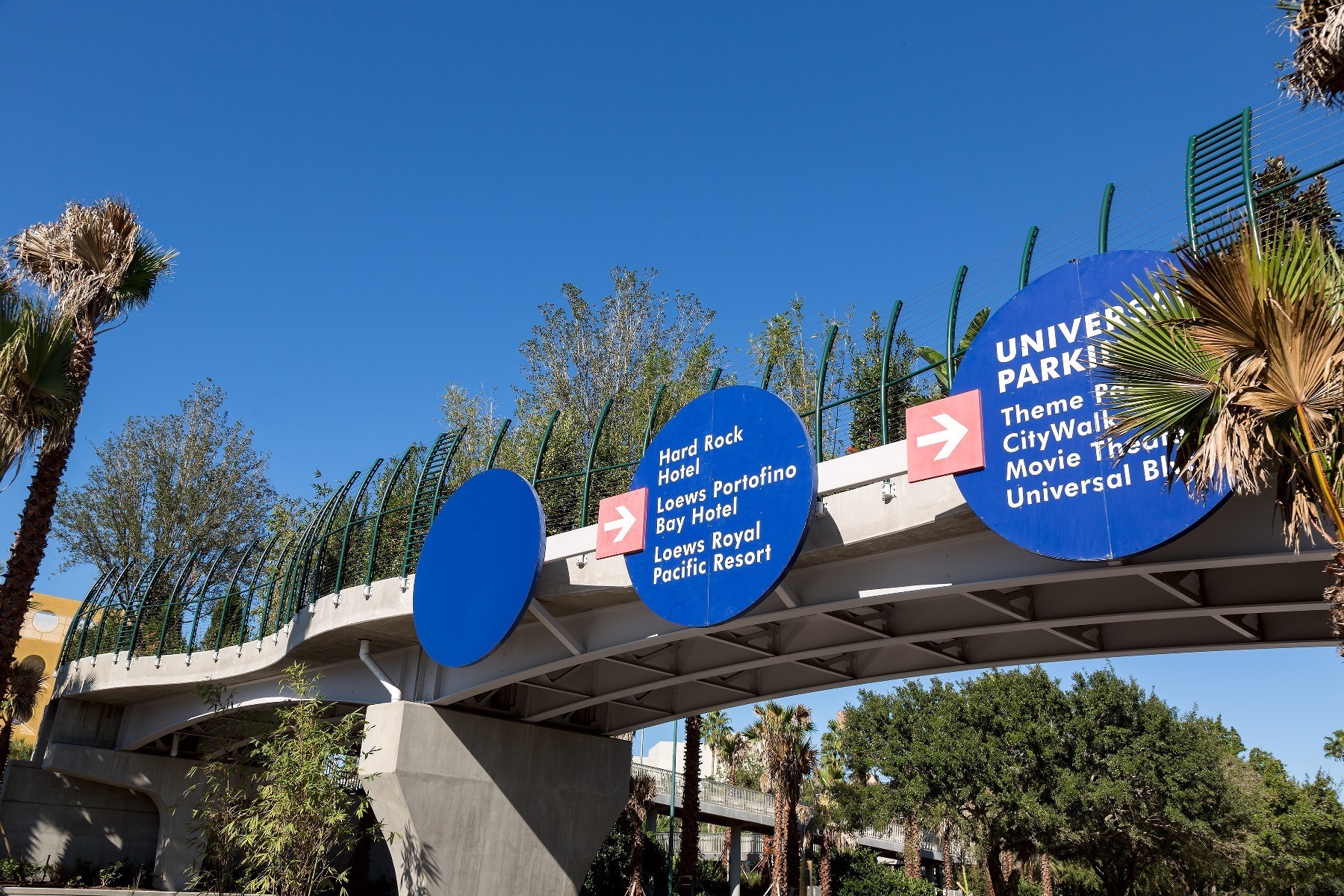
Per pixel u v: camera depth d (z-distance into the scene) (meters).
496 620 23.16
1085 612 17.88
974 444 15.68
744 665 23.70
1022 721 45.75
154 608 41.69
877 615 21.11
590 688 27.17
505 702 28.52
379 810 25.55
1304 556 13.55
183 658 37.28
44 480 20.19
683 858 32.91
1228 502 14.34
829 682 25.03
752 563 18.42
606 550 21.19
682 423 20.77
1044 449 14.97
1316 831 52.72
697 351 44.50
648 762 89.44
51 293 23.25
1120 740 44.09
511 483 24.34
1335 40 9.84
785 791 47.31
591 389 44.16
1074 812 43.19
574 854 27.72
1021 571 16.56
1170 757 43.41
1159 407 9.92
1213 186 15.27
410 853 24.80
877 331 23.27
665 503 20.45
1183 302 10.00
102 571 51.97
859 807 51.19
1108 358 10.50
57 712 42.53
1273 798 53.19
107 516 52.25
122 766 41.75
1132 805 43.53
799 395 37.78
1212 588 16.55
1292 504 9.16
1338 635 8.40
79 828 42.78
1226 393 9.14
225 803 26.30
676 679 24.98
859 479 18.25
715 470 19.73
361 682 29.95
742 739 60.69
